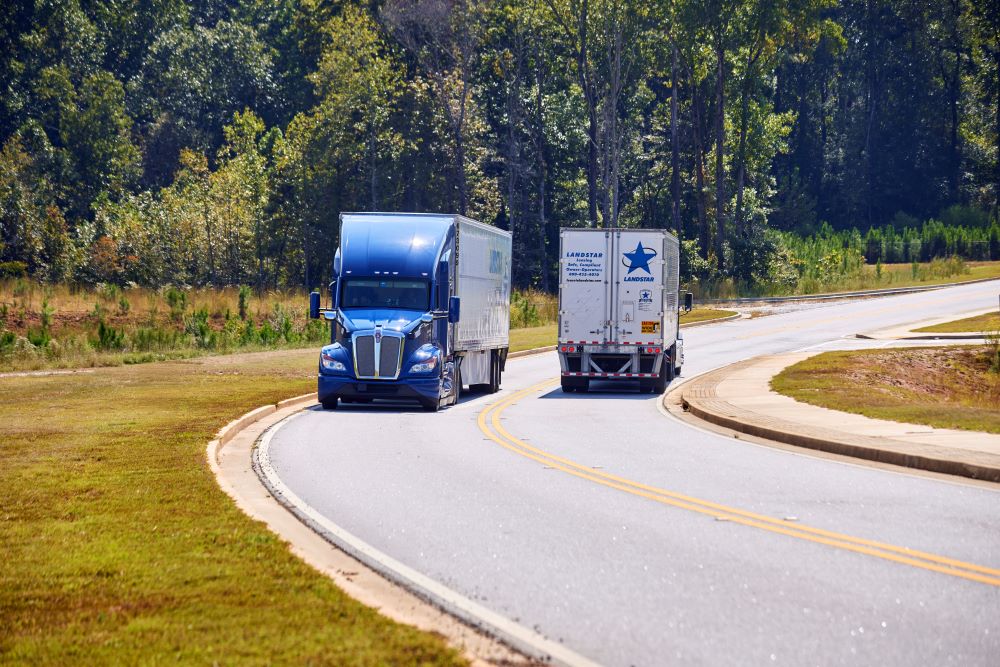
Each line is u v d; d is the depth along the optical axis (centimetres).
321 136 15538
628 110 19712
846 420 3959
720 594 1708
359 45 15975
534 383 6375
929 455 3045
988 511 2400
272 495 2592
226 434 3619
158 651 1322
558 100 18062
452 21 16100
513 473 2961
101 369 6481
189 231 14625
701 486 2748
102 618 1468
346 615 1494
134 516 2180
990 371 6581
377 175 15950
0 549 1883
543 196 17712
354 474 2938
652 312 5697
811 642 1462
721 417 4153
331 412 4700
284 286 15762
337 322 4884
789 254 16925
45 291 9331
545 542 2088
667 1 16450
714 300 14950
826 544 2067
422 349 4797
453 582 1781
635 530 2202
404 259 4959
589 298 5738
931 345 7419
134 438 3419
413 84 16125
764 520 2303
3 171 13888
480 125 16625
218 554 1853
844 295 14138
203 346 8050
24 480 2606
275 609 1520
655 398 5478
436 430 4031
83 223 15275
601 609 1625
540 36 17525
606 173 17138
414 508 2439
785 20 17512
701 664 1373
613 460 3222
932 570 1861
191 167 16550
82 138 18950
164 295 9838
